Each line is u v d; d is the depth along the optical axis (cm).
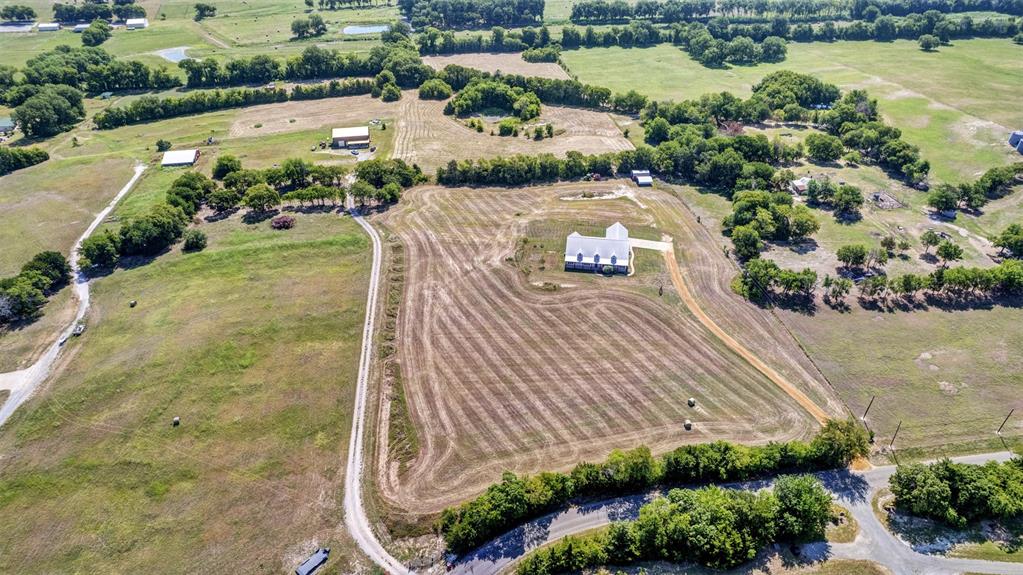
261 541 8069
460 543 7850
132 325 11781
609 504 8506
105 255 13475
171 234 14250
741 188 16000
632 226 14938
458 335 11569
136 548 7962
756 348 11131
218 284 12938
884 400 10019
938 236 13475
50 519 8306
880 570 7619
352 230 14850
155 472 8944
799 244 14050
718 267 13338
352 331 11669
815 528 7838
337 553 7944
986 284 12025
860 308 12000
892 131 18450
